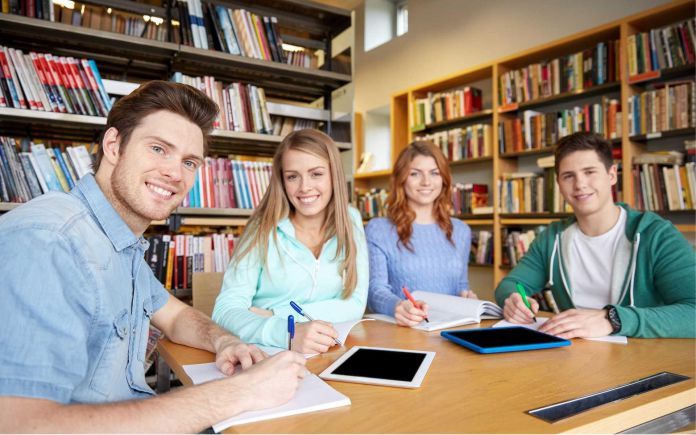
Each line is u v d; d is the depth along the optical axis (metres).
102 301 0.72
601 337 1.17
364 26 5.63
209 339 1.04
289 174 1.47
